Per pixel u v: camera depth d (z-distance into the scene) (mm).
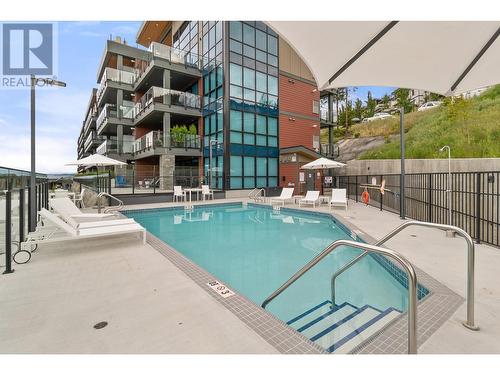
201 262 4973
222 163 16047
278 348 1991
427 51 2145
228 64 15922
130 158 19562
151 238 5473
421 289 3072
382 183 9633
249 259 5133
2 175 5555
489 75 2287
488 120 20609
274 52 18375
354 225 6633
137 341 2066
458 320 2305
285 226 8258
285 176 18141
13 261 3945
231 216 10234
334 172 21219
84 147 35844
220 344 2027
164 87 16594
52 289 3016
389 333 2162
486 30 1936
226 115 15773
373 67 2344
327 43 2146
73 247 4809
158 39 25766
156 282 3207
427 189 8781
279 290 2547
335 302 3287
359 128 33031
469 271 2197
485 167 13266
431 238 5172
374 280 3955
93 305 2639
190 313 2477
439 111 24797
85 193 11555
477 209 4863
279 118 18484
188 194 15242
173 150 16297
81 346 2016
